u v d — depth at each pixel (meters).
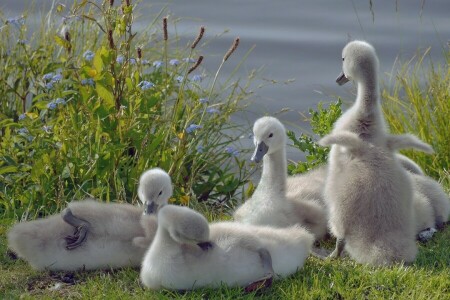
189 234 10.42
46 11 19.86
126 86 14.77
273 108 19.22
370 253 11.52
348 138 11.63
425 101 16.69
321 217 12.56
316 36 22.86
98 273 11.61
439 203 13.35
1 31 16.64
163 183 11.84
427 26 23.34
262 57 21.52
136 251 11.58
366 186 11.55
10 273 11.63
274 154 12.35
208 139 15.63
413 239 11.73
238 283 10.80
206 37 22.02
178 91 15.82
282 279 11.12
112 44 14.42
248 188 14.88
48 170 13.99
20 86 15.89
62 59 15.31
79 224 11.59
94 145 13.94
